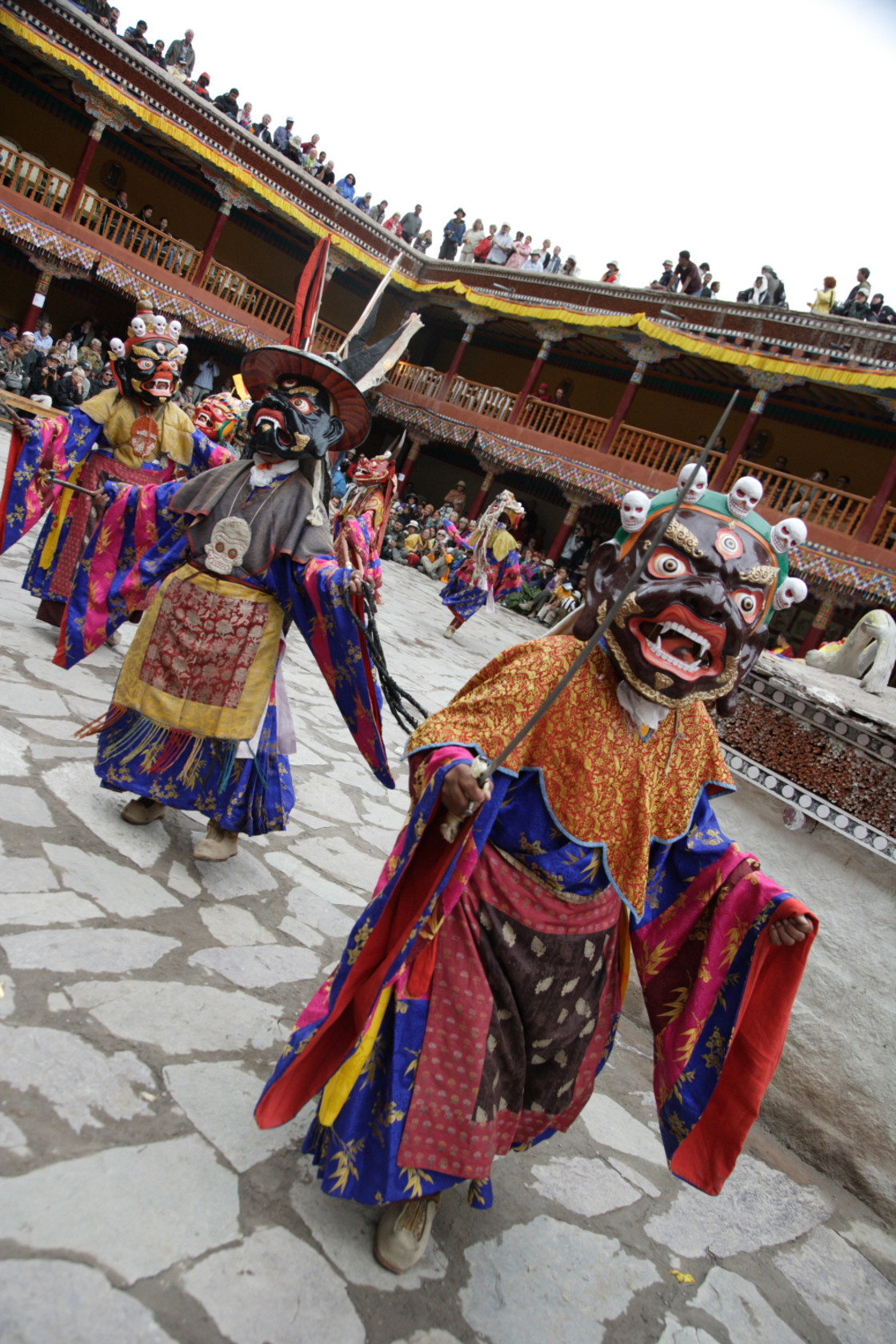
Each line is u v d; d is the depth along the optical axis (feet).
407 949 6.91
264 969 10.28
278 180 86.38
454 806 6.88
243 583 11.54
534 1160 9.57
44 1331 5.49
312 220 89.66
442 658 36.94
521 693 7.38
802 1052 12.05
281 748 12.10
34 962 8.66
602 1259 8.47
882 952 11.90
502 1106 7.60
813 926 7.64
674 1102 8.11
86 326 83.51
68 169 87.86
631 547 7.70
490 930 7.37
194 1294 6.16
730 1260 9.25
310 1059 7.36
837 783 12.40
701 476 7.57
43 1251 5.98
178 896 11.00
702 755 8.21
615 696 7.72
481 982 7.27
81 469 17.70
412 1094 7.11
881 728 12.15
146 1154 7.13
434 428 92.27
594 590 7.76
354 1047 7.04
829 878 12.46
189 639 11.46
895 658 14.97
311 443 11.34
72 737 13.91
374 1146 7.07
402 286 98.63
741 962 8.00
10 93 84.02
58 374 61.11
